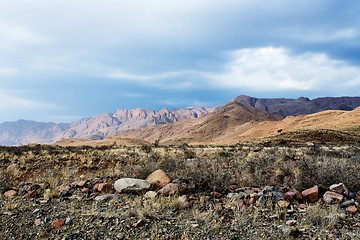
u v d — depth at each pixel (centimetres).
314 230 440
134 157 1628
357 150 2025
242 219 495
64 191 704
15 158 1348
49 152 1770
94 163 1291
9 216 504
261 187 717
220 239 418
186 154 1817
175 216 530
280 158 1340
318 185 629
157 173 802
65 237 416
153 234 434
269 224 474
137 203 596
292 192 606
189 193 678
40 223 473
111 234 433
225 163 1223
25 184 774
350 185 641
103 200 639
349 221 469
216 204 587
